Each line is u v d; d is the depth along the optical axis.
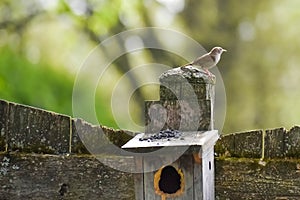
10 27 22.88
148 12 22.89
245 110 23.47
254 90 23.58
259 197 7.43
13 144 7.68
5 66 20.05
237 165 7.47
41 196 7.66
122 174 7.54
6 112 7.67
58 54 23.17
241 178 7.47
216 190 7.53
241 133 7.50
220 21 22.78
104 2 23.02
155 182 6.16
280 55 24.05
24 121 7.68
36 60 22.67
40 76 20.47
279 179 7.37
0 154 7.66
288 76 24.22
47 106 19.92
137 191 6.22
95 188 7.59
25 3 23.05
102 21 23.09
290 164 7.33
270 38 23.67
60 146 7.66
